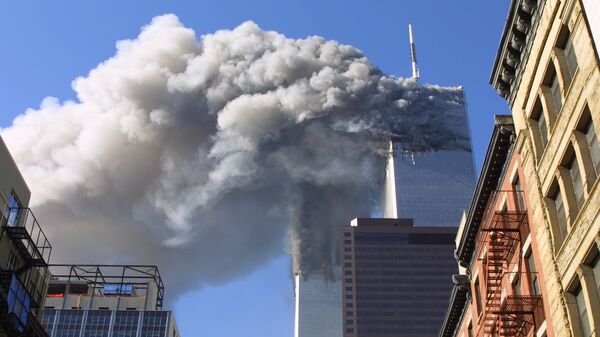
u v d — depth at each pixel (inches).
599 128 1338.6
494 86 1894.7
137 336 6348.4
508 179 1931.6
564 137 1504.7
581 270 1402.6
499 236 1898.4
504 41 1769.2
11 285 1908.2
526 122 1734.7
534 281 1744.6
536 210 1663.4
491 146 1971.0
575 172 1501.0
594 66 1355.8
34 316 2098.9
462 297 2388.0
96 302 6668.3
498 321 1804.9
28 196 2162.9
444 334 2618.1
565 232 1541.6
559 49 1542.8
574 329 1439.5
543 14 1595.7
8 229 2007.9
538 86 1648.6
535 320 1692.9
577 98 1435.8
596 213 1349.7
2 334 1947.6
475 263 2251.5
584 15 1396.4
